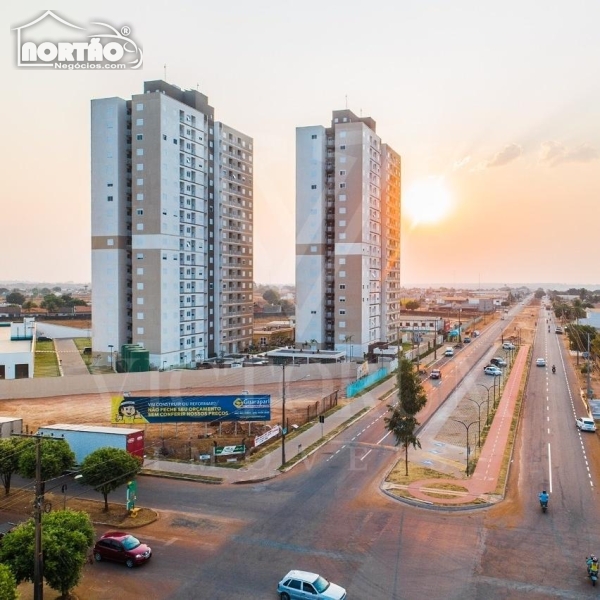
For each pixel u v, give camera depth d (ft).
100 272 297.94
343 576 88.33
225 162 345.51
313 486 131.75
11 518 113.09
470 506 117.80
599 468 146.61
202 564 92.68
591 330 404.57
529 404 230.89
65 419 194.29
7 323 414.00
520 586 85.46
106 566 92.32
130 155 302.25
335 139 330.34
